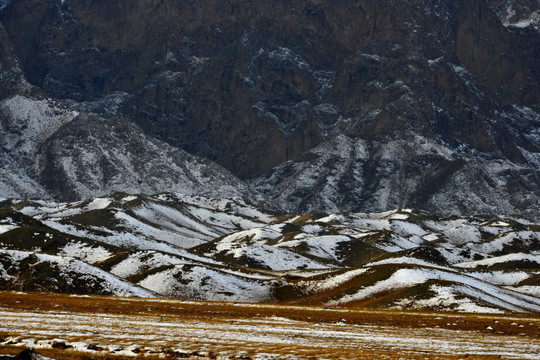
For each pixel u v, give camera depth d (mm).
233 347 89062
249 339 102375
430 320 158125
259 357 80750
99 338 91500
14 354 69500
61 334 94000
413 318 162000
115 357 77688
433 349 100000
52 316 128750
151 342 90062
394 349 98000
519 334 138625
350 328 138250
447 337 126188
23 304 155500
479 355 92438
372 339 113562
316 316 164125
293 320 154625
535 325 149625
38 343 82812
